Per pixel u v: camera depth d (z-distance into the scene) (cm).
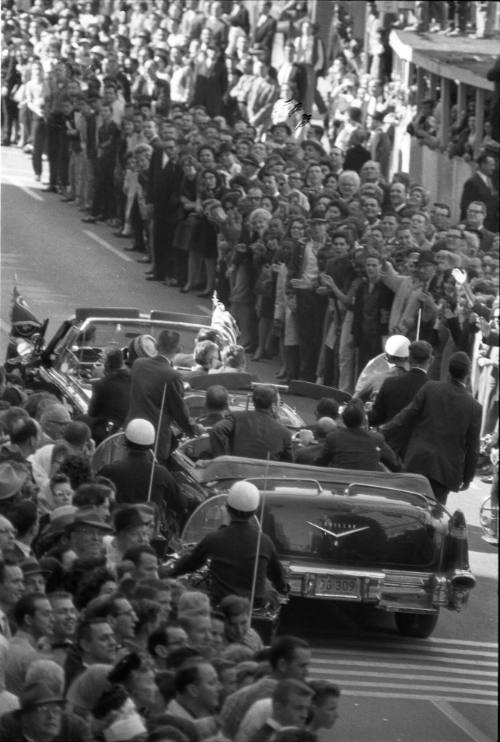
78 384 3181
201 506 2388
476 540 3012
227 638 1892
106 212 5862
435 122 5312
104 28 7475
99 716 1499
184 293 4972
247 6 7056
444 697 2241
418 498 2433
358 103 5975
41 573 1853
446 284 3634
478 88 4956
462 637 2522
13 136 7181
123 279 5075
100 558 1894
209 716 1570
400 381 2809
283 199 4591
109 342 3253
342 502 2392
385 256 3825
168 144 5016
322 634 2475
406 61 5731
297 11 6838
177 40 7200
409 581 2386
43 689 1494
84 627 1662
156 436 2417
